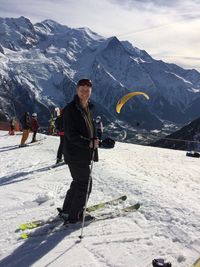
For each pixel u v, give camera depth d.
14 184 10.00
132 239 5.53
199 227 5.94
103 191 8.46
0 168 13.01
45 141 23.00
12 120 33.31
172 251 5.13
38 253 5.14
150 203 7.20
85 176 5.94
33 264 4.85
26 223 6.28
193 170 13.40
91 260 4.93
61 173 11.39
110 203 7.27
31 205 7.49
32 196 8.44
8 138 28.48
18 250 5.24
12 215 6.85
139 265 4.79
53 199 7.93
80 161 5.82
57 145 20.34
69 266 4.79
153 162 15.29
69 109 5.72
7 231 5.98
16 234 5.82
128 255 5.05
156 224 6.12
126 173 10.89
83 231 5.85
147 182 9.36
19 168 12.84
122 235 5.69
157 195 7.83
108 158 15.16
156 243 5.39
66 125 5.71
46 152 17.47
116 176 10.01
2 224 6.34
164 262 4.58
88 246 5.34
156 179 10.88
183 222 6.14
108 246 5.32
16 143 23.17
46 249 5.25
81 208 6.02
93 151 5.88
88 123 5.82
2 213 7.01
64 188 9.16
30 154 16.88
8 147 20.58
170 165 14.70
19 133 35.16
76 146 5.80
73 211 6.00
